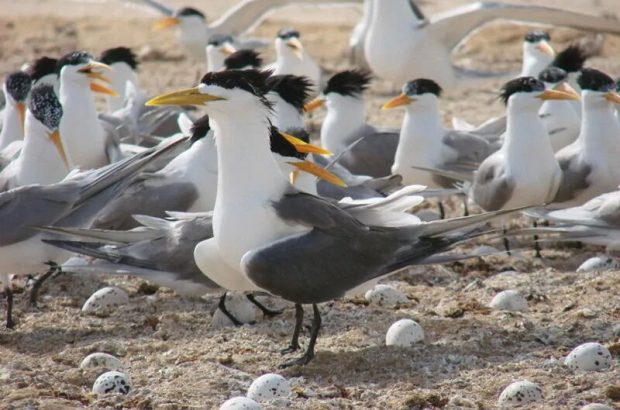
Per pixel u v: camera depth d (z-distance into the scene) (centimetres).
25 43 3144
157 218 1277
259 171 1100
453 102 2486
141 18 3516
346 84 1811
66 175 1395
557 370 1065
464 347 1134
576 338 1159
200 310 1291
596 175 1543
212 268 1142
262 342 1179
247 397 983
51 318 1273
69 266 1227
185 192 1405
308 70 2348
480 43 3072
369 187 1509
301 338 1192
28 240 1219
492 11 2238
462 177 1591
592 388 1020
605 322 1196
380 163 1773
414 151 1698
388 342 1149
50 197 1231
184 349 1160
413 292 1349
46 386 1037
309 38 3200
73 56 1652
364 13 2577
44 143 1380
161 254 1228
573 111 1791
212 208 1430
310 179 1270
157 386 1052
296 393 1026
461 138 1711
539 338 1158
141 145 1781
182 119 1655
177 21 2738
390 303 1302
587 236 1396
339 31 3300
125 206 1396
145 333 1226
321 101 1836
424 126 1697
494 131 1823
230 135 1094
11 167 1415
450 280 1412
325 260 1096
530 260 1496
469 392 1026
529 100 1479
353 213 1157
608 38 3089
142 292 1368
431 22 2295
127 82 1942
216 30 2747
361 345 1164
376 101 2492
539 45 2080
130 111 1858
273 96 1550
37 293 1359
